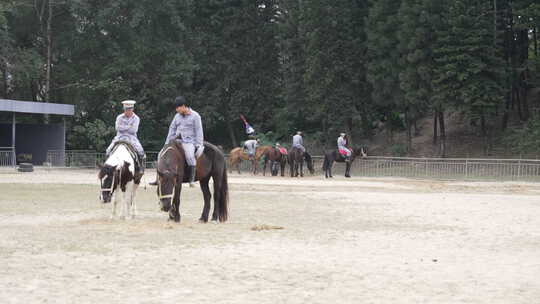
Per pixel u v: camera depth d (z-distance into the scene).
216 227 15.51
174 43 59.09
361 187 33.44
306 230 15.22
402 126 60.84
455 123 58.69
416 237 14.28
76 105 57.75
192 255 11.35
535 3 47.28
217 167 16.58
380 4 50.75
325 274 9.88
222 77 62.59
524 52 52.91
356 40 52.84
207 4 62.59
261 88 62.22
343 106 53.66
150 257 11.08
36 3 58.38
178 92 60.62
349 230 15.38
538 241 13.81
